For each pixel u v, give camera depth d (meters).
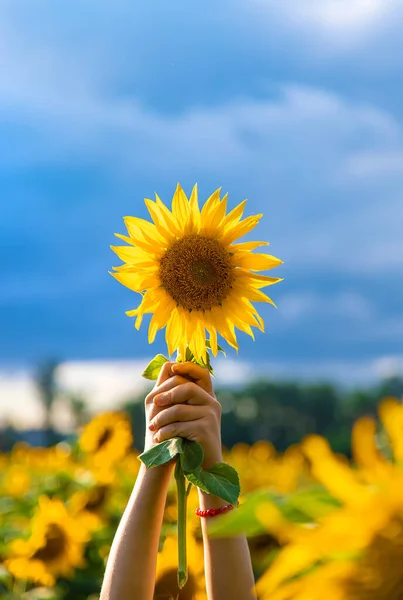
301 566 0.66
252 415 38.41
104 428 4.29
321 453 0.71
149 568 1.82
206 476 1.78
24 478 4.59
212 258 1.95
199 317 1.97
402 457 0.73
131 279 1.97
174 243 1.97
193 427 1.80
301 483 3.75
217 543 1.82
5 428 33.50
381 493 0.67
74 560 3.56
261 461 5.26
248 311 1.97
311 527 0.67
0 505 4.21
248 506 0.67
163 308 1.96
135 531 1.83
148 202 1.98
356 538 0.65
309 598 0.65
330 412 37.25
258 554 2.28
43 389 47.44
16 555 3.52
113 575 1.82
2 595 3.39
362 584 0.65
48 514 3.58
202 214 1.98
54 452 5.09
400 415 0.76
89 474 4.14
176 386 1.88
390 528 0.65
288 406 38.34
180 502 1.82
